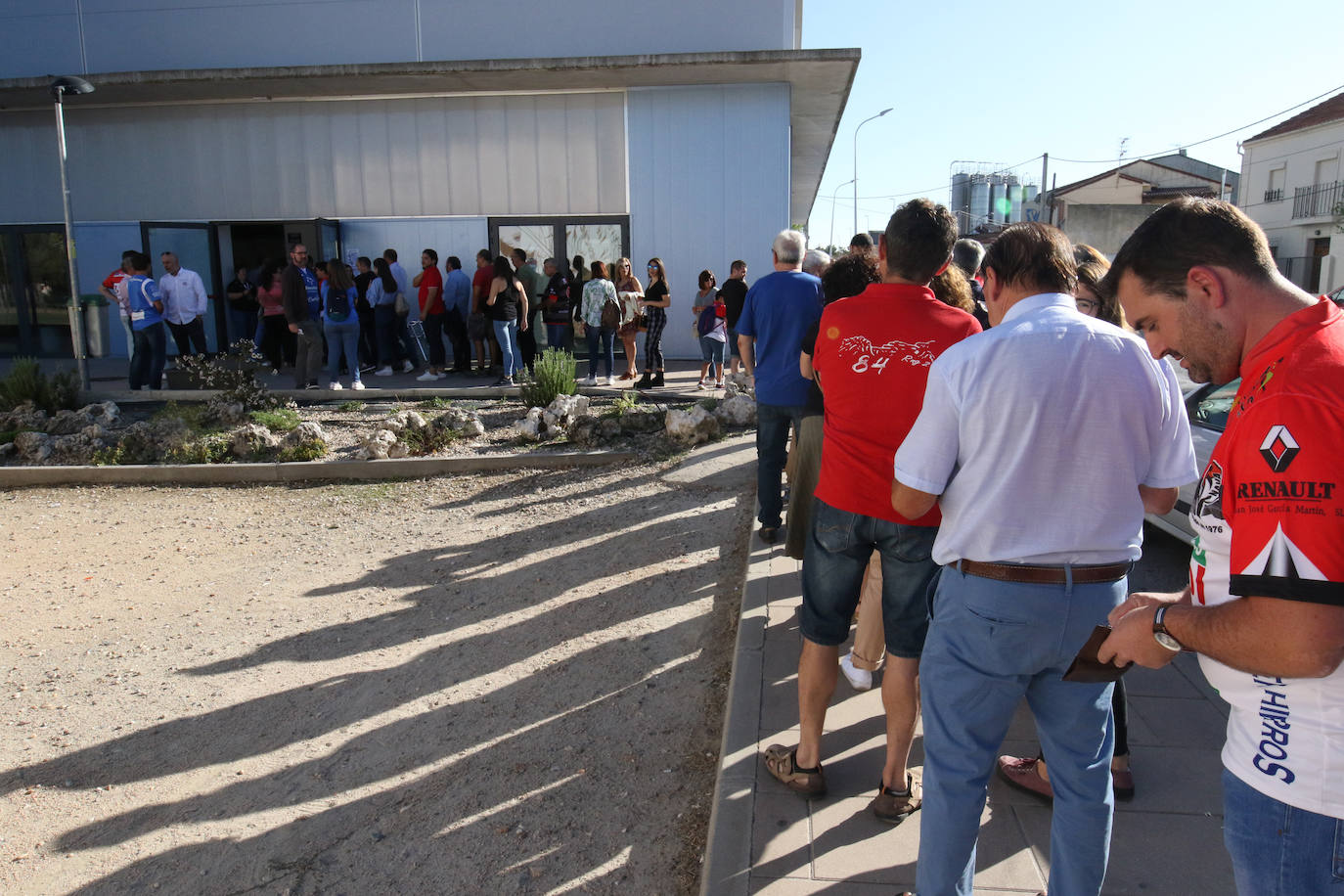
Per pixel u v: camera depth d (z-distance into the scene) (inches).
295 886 119.3
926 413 82.4
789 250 209.2
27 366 416.5
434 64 527.2
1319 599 50.0
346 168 607.8
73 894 118.9
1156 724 133.0
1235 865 60.6
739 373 426.3
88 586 225.0
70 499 299.7
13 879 121.5
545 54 598.5
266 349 561.6
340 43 612.7
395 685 173.3
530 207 598.5
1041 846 107.3
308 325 457.4
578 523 264.5
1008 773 119.3
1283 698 56.2
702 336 472.1
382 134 602.2
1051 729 83.6
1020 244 83.0
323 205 612.7
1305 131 1496.1
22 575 232.2
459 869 121.6
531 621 199.6
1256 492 52.7
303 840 128.6
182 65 623.8
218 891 119.0
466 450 342.0
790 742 131.7
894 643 107.6
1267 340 55.9
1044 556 77.8
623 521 264.1
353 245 615.5
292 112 605.3
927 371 99.9
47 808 136.9
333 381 463.5
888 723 111.3
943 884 83.7
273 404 406.9
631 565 229.8
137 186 622.5
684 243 589.6
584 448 339.9
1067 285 82.6
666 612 200.5
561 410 362.3
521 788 138.9
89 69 629.9
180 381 458.6
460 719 160.2
